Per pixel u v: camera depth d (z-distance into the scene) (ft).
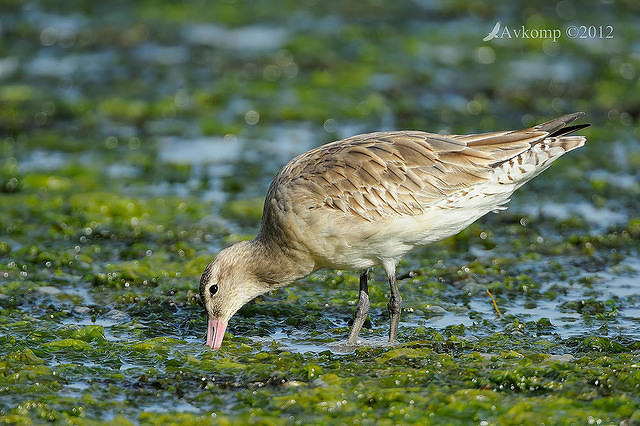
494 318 43.70
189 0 102.73
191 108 76.43
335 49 89.40
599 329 41.81
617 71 84.02
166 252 51.88
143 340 41.09
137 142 69.82
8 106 75.51
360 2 102.73
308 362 37.83
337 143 41.98
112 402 34.53
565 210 58.65
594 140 70.23
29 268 49.03
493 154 40.01
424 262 51.03
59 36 91.86
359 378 36.17
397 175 39.73
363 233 39.55
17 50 87.92
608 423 32.07
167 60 86.94
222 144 69.72
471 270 49.55
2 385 35.55
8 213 56.95
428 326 42.96
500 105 77.25
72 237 54.08
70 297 45.78
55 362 38.14
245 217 57.41
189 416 33.14
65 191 60.70
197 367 37.70
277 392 35.22
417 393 34.60
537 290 47.09
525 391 34.88
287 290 47.52
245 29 94.79
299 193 39.63
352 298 46.39
